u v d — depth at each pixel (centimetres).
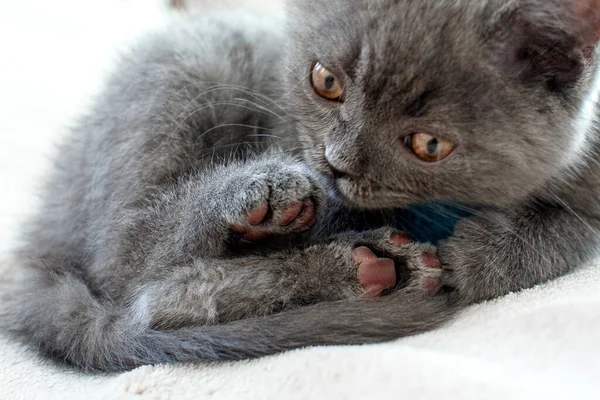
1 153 41
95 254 28
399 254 26
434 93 24
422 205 27
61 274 29
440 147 25
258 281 26
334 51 26
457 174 25
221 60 30
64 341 26
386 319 24
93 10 53
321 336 24
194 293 26
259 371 22
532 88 25
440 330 24
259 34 31
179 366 24
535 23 24
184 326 26
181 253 27
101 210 28
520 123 25
